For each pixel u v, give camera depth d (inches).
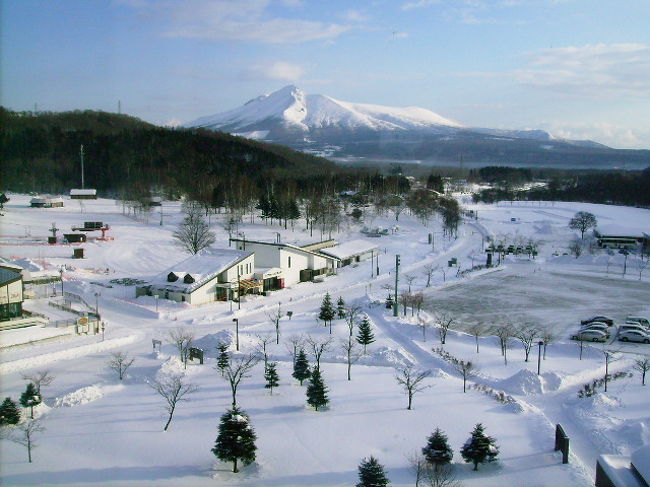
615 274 3412.9
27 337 1801.2
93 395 1347.2
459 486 942.4
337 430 1170.0
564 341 2031.3
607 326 2139.5
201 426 1176.2
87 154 7327.8
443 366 1674.5
